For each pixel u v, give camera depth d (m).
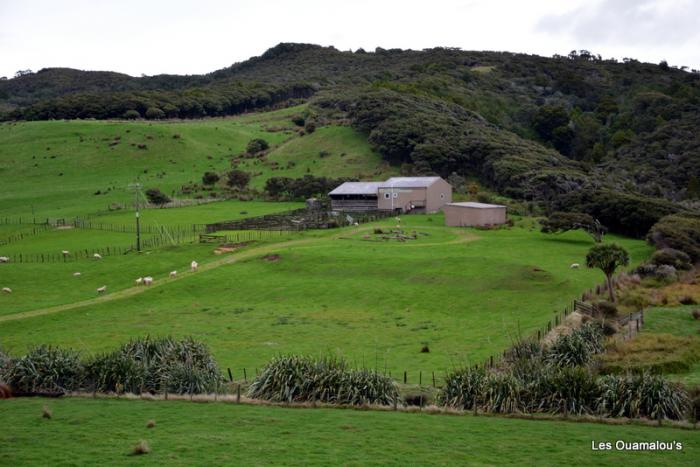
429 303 87.44
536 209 163.00
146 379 47.59
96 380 47.06
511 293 88.12
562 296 85.31
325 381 44.56
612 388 42.03
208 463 30.55
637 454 33.00
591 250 81.69
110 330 79.62
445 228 140.25
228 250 119.62
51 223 157.38
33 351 49.50
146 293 97.50
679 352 57.28
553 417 40.38
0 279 104.69
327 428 36.72
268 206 175.25
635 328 67.81
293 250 114.19
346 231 136.38
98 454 31.64
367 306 88.12
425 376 57.00
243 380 55.12
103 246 130.75
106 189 199.00
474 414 41.22
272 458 31.38
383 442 34.19
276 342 72.44
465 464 31.17
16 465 30.05
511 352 59.12
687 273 100.38
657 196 191.75
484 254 110.62
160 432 35.50
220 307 90.56
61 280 106.25
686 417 40.84
